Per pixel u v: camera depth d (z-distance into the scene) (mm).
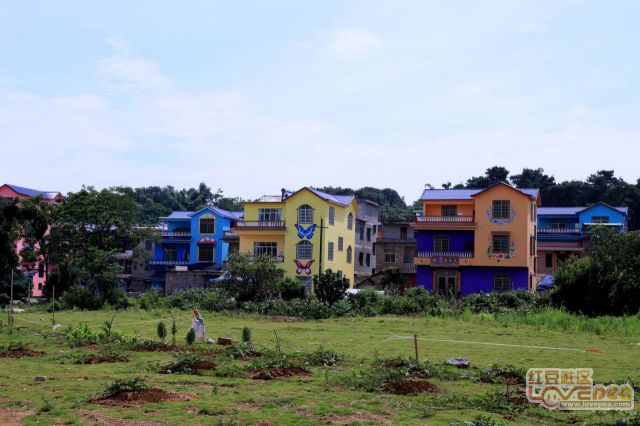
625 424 12453
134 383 14555
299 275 63312
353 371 17984
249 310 43438
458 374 17828
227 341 24328
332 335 29203
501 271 58625
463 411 13422
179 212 84375
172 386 15609
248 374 17391
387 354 22641
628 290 39375
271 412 13023
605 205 68625
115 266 50719
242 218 81188
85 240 58844
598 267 41219
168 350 22203
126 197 60906
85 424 12047
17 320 34844
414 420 12562
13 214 32438
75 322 34219
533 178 100812
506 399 14359
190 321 36219
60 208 57312
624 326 32625
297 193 64125
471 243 60000
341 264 67875
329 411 13141
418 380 16281
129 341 23938
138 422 12180
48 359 20031
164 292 73312
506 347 25125
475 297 45219
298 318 40031
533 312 40312
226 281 48812
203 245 77938
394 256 70500
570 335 30812
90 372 17703
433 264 59812
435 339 27703
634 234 41594
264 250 65500
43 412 12922
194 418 12492
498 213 58688
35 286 70250
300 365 18984
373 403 13945
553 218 70688
